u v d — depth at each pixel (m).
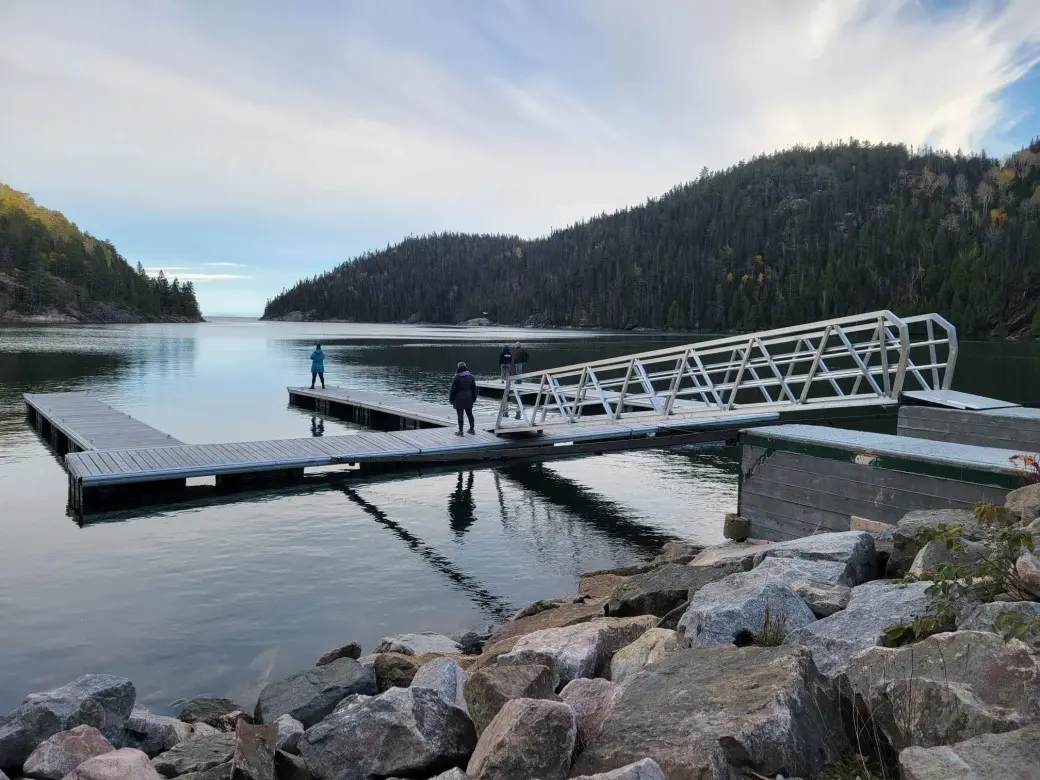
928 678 3.00
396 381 38.44
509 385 17.83
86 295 175.88
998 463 7.43
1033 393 30.08
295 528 12.21
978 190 185.38
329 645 7.63
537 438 17.45
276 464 15.18
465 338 106.00
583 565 10.45
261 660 7.25
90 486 13.34
